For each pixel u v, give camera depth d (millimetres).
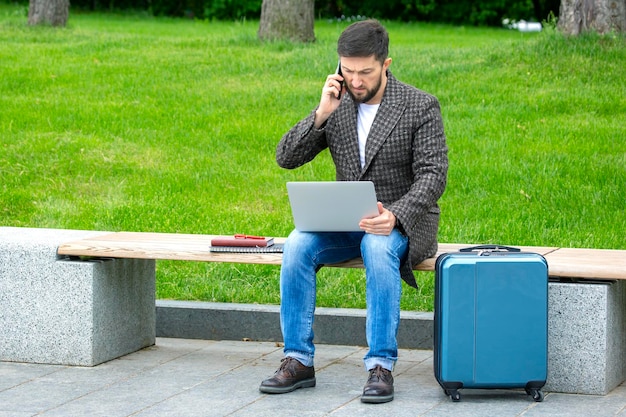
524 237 7262
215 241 5105
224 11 29812
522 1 29875
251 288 6469
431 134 4891
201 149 9766
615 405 4590
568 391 4809
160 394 4770
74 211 8172
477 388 4672
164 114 10820
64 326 5320
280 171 9102
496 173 8641
